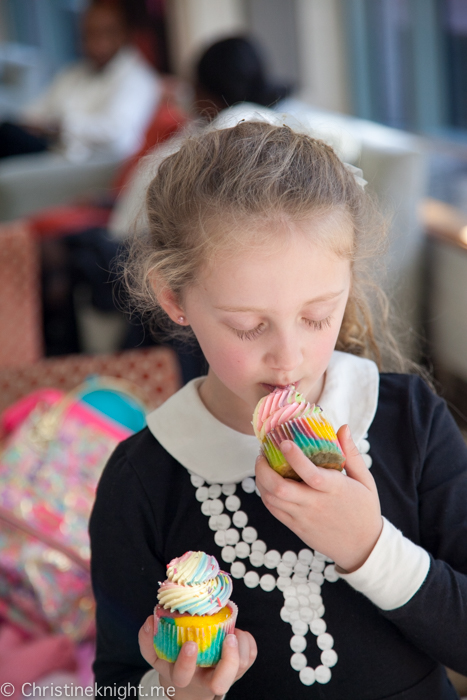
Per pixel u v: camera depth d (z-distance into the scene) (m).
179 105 3.53
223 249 0.62
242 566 0.74
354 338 0.87
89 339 2.72
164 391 1.59
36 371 1.58
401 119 3.10
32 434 1.44
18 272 2.18
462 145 2.76
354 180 0.74
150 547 0.77
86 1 6.02
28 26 7.10
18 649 1.24
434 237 2.16
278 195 0.64
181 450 0.77
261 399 0.64
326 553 0.66
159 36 4.88
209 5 4.37
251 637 0.65
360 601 0.74
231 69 2.26
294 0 3.55
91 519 0.80
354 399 0.79
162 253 0.71
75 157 3.59
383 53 3.12
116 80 3.97
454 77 2.73
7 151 3.55
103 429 1.45
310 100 3.59
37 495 1.36
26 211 3.34
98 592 0.79
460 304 2.07
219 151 0.69
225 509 0.75
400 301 2.13
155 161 0.85
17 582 1.32
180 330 0.98
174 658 0.61
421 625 0.67
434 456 0.77
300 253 0.62
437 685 0.76
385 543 0.66
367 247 0.78
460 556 0.74
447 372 2.17
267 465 0.63
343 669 0.73
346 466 0.66
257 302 0.63
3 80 5.94
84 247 2.52
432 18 2.72
